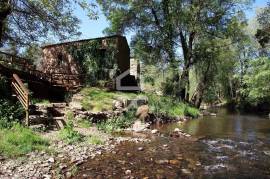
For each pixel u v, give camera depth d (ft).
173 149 47.70
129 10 123.95
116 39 109.09
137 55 127.34
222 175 35.63
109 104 77.41
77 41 112.37
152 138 56.59
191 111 104.63
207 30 120.26
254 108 154.81
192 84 175.73
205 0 114.42
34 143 43.70
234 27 120.67
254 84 116.78
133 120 73.20
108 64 109.09
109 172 34.99
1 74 68.28
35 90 79.10
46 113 59.77
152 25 126.00
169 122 83.71
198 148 49.03
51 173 33.50
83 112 65.05
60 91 86.74
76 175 33.53
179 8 116.88
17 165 35.12
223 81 200.64
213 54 125.49
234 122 88.79
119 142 51.31
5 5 70.64
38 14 78.18
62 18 80.33
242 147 50.60
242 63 177.06
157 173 35.37
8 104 53.78
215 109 174.91
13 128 46.26
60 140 47.75
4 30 82.89
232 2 116.78
